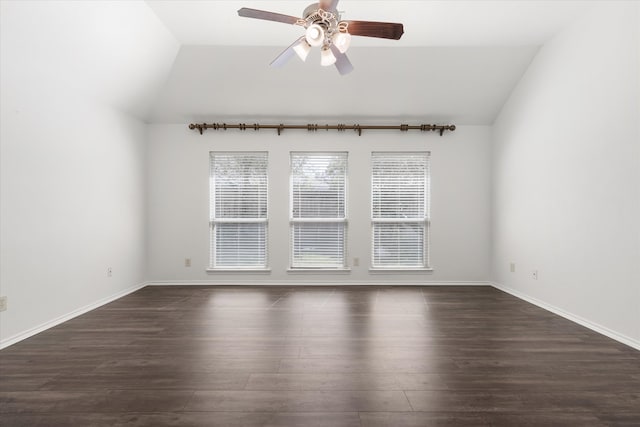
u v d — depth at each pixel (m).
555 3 3.40
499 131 5.22
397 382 2.25
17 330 3.03
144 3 3.51
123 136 4.75
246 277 5.45
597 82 3.31
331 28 2.63
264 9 3.60
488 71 4.68
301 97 5.09
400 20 3.80
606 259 3.19
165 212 5.45
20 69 3.03
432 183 5.47
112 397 2.06
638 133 2.85
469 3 3.46
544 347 2.88
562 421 1.83
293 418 1.85
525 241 4.54
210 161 5.48
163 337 3.09
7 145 2.93
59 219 3.54
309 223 5.48
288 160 5.43
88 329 3.33
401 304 4.28
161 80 4.78
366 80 4.87
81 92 3.86
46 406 1.96
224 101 5.14
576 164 3.60
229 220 5.47
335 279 5.44
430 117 5.35
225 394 2.10
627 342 2.94
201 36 4.18
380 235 5.49
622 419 1.85
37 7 2.84
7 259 2.94
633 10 2.89
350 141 5.44
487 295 4.78
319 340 3.01
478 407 1.97
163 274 5.45
